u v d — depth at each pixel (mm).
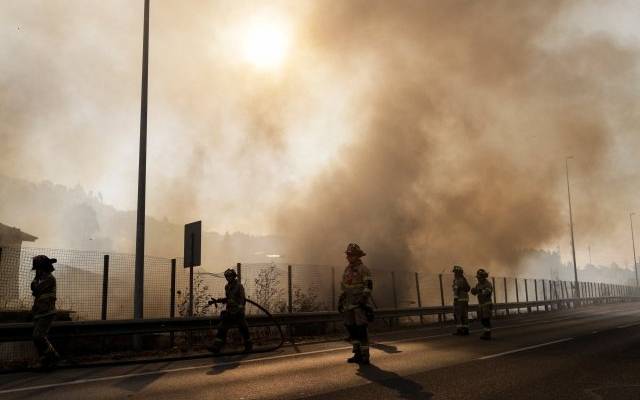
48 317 8875
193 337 13977
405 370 8477
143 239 12781
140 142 13383
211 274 15188
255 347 12555
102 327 10750
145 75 13852
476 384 7168
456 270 16031
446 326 21031
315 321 16328
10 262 12117
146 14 14188
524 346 12023
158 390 6953
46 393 6758
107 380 7766
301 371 8531
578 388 6824
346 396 6430
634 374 7871
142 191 13039
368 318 9391
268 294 17984
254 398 6375
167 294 14555
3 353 10914
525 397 6305
